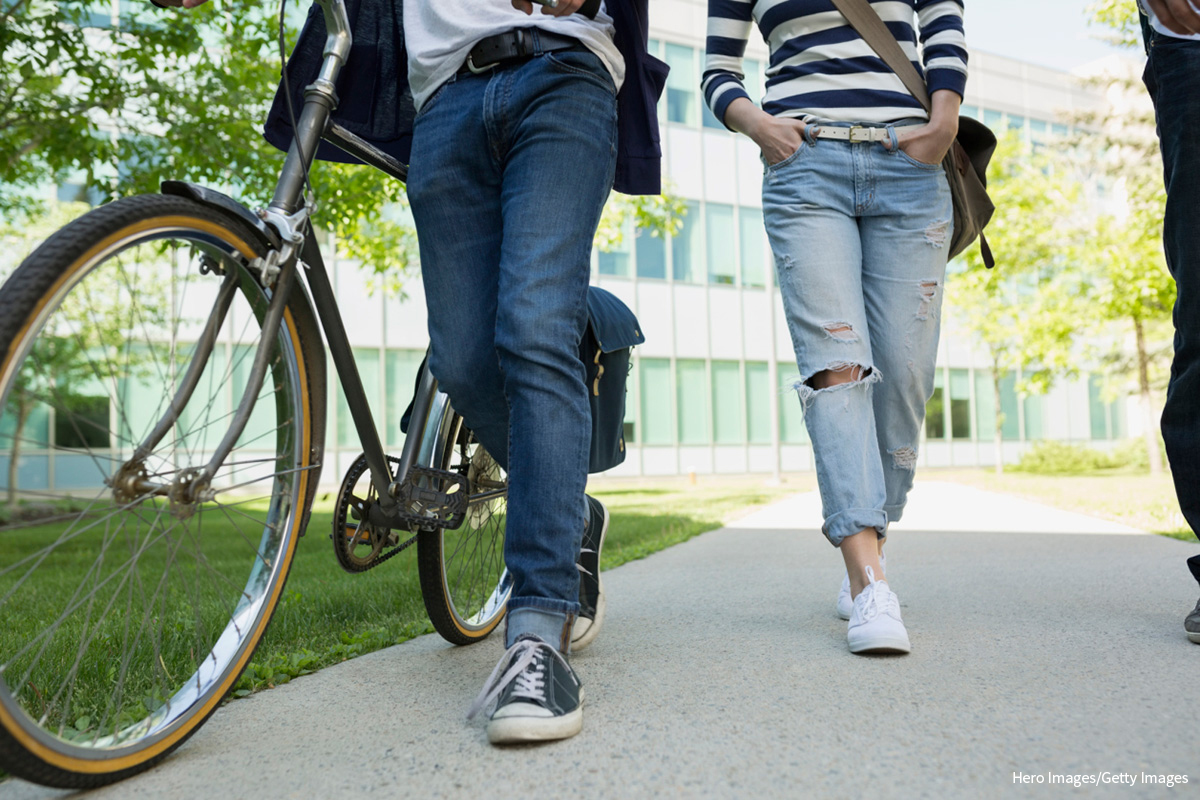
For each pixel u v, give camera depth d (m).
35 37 6.19
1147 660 1.74
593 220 1.62
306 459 1.62
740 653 1.93
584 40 1.62
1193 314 1.98
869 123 2.17
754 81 19.38
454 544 2.15
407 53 1.76
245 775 1.28
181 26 6.83
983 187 2.35
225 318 1.40
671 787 1.15
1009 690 1.55
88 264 1.16
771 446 19.77
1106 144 14.07
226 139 6.84
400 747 1.37
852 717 1.41
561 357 1.54
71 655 1.74
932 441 22.61
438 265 1.70
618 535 5.79
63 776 1.15
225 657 1.49
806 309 2.16
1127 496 8.73
